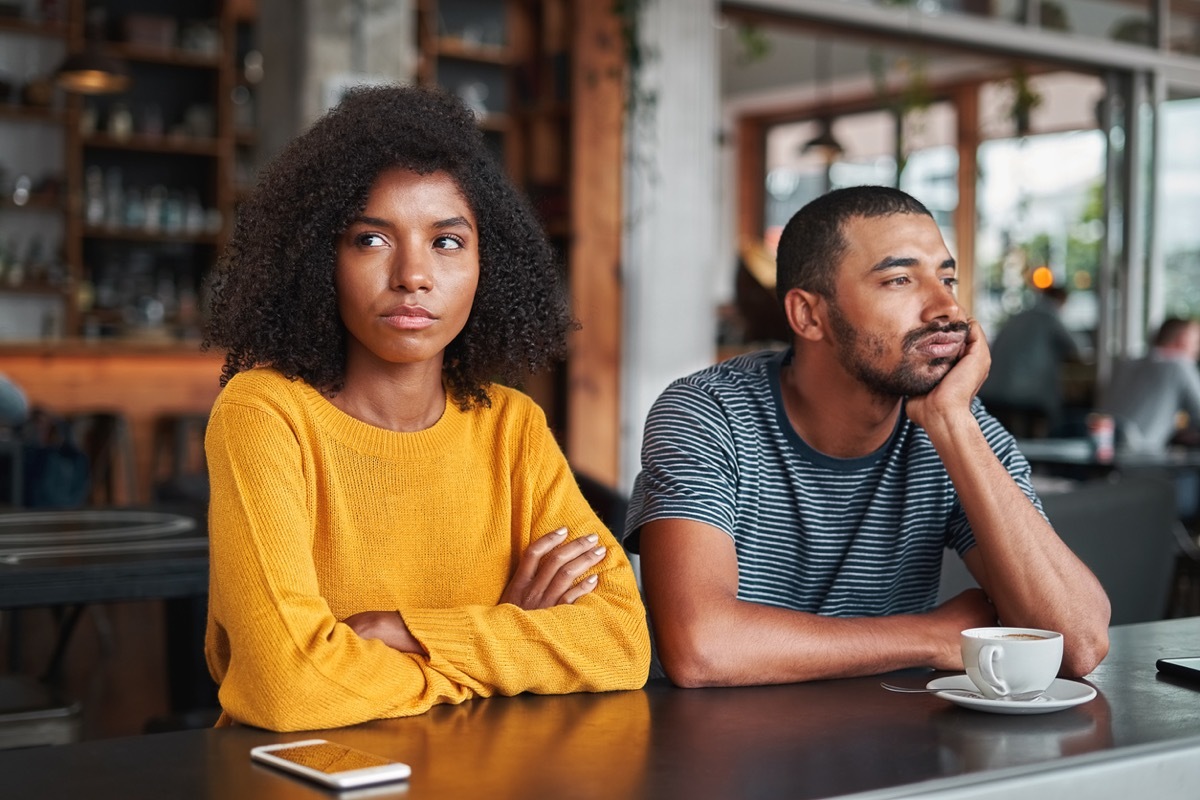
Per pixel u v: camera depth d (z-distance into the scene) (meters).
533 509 1.47
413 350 1.33
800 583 1.67
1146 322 7.41
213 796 0.88
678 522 1.52
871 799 0.88
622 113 5.36
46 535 2.35
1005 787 0.93
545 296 1.51
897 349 1.55
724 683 1.36
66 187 7.48
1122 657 1.42
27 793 0.88
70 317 7.50
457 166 1.37
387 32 4.70
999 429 1.74
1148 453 4.92
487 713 1.16
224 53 7.76
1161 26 7.28
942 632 1.45
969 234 9.45
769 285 8.28
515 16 6.62
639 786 0.90
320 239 1.34
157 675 3.99
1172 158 7.45
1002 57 6.94
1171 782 1.02
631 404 5.39
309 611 1.19
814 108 11.15
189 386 5.75
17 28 7.33
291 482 1.29
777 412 1.65
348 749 0.98
